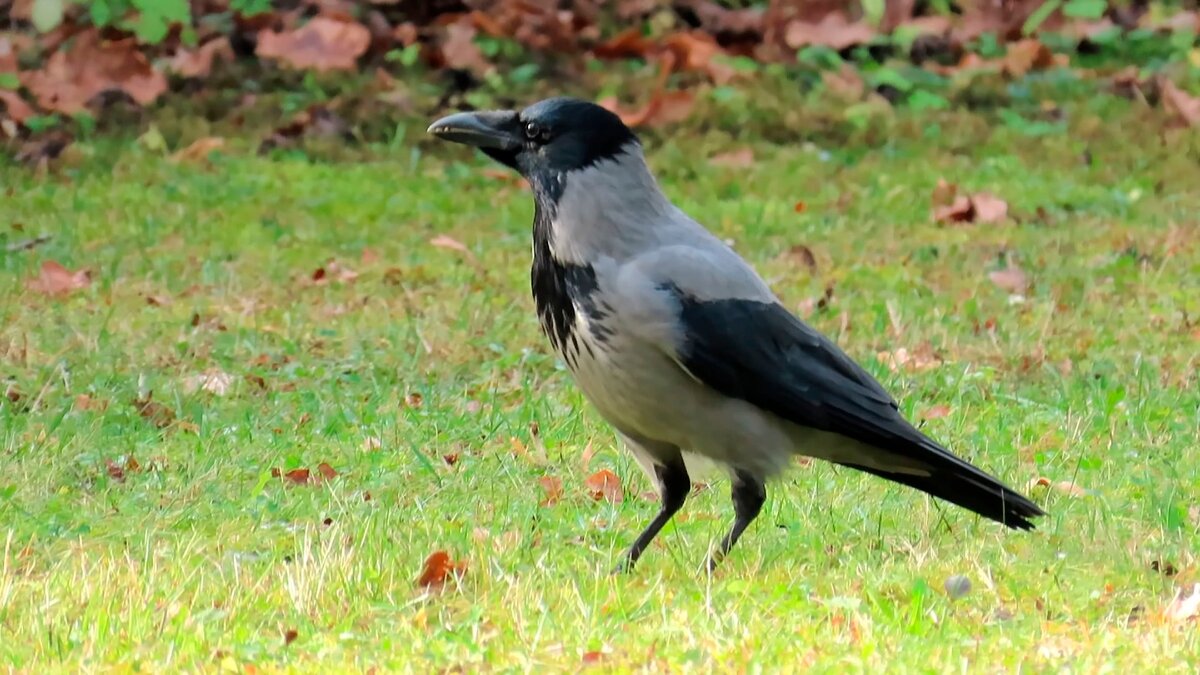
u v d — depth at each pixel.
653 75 20.92
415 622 7.82
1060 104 20.84
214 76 20.23
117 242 15.63
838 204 17.73
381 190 17.69
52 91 19.17
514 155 9.03
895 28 21.95
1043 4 22.58
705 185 18.30
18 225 15.79
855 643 7.46
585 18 21.88
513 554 8.87
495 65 20.75
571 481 10.38
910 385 12.28
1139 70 21.67
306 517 9.58
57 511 9.62
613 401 8.92
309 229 16.34
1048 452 10.88
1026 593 8.37
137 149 18.55
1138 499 9.97
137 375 12.11
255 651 7.38
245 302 14.02
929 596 8.20
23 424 11.09
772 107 20.27
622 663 7.23
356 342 12.99
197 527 9.41
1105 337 13.55
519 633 7.59
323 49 20.47
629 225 8.83
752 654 7.29
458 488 10.16
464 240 16.28
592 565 8.88
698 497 10.30
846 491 10.24
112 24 20.38
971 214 17.27
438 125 9.09
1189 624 7.77
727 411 8.86
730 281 8.83
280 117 19.53
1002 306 14.41
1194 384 12.40
